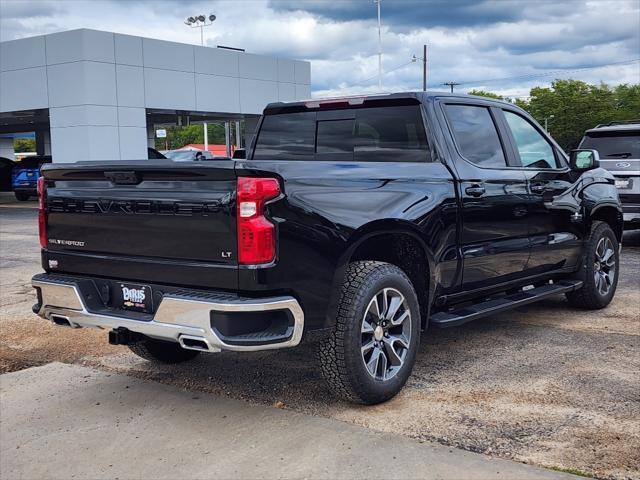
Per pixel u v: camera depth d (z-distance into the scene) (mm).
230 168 3576
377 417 4082
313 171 3895
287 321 3730
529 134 5848
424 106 4883
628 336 5719
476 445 3660
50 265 4539
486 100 5445
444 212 4648
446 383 4641
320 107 5434
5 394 4664
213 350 3656
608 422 3922
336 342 3992
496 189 5156
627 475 3293
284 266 3658
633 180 10242
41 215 4555
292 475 3391
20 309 7164
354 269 4148
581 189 6242
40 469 3570
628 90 68062
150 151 22750
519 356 5207
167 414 4238
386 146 5074
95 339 5977
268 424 4031
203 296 3660
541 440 3707
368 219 4074
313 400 4402
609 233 6648
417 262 4684
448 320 4727
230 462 3559
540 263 5789
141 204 3928
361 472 3389
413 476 3328
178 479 3404
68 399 4547
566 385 4539
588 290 6445
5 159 31156
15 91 22266
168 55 22875
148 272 3965
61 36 20859
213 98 24562
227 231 3613
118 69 21438
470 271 4980
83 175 4258
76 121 21016
